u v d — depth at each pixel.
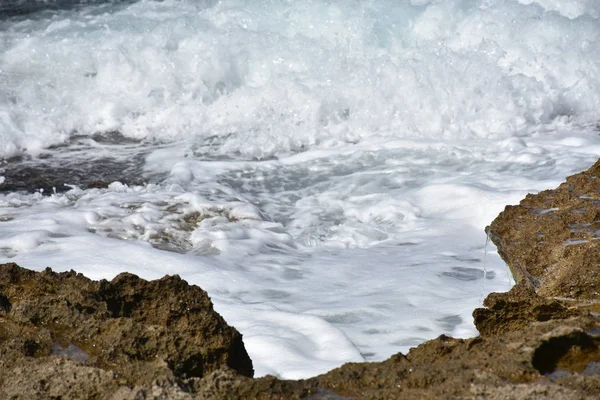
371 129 17.58
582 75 18.58
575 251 7.79
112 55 19.17
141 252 10.98
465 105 17.77
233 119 18.06
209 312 5.70
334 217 13.08
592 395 4.41
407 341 8.37
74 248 11.13
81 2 23.94
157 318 5.71
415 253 11.41
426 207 13.06
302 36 19.91
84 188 14.55
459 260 11.01
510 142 16.00
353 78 18.36
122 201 13.35
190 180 14.81
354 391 4.61
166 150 16.67
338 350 7.98
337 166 15.45
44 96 18.47
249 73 19.41
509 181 13.94
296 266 11.01
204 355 5.29
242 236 11.98
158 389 4.42
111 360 4.91
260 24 20.88
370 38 20.17
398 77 18.11
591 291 7.17
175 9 23.05
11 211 13.02
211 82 19.09
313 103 17.81
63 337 5.18
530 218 8.77
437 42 19.98
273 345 7.99
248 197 14.05
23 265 10.45
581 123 17.77
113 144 17.17
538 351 4.95
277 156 16.20
